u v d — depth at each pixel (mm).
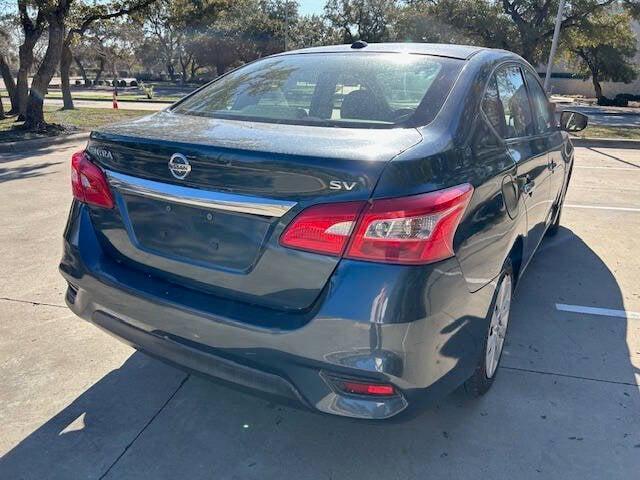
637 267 4625
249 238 2000
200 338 2098
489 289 2354
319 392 1938
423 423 2594
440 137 2168
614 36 30391
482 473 2301
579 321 3635
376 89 2545
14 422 2562
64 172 8328
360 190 1814
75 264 2463
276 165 1886
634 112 28875
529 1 29766
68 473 2275
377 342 1824
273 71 2998
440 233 1890
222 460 2361
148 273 2309
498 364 2912
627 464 2355
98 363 3049
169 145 2104
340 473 2297
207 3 18062
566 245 5168
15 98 18703
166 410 2676
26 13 15312
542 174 3391
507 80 3072
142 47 57219
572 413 2684
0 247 4781
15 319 3500
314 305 1906
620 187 7777
